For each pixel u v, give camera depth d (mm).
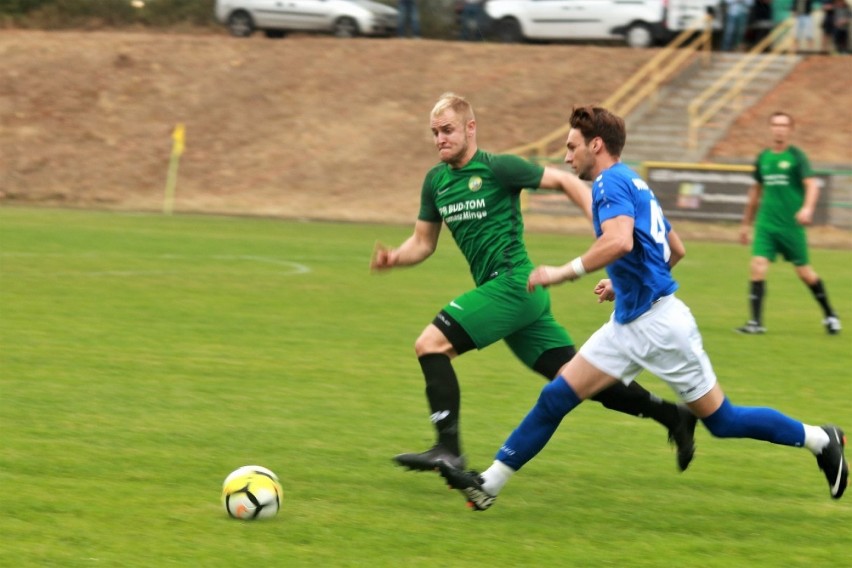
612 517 15320
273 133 84438
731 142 77875
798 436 15242
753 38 91562
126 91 90000
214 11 111562
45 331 29531
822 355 28734
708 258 53781
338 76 89188
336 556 13352
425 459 15539
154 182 80750
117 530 14117
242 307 34875
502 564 13211
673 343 14562
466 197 16391
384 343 29172
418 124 83562
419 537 14195
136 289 38188
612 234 14094
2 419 20031
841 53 87875
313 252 52031
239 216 73375
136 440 18844
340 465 17734
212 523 14516
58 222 63750
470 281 42812
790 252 31969
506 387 24453
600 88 84500
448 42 92125
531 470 17828
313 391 23266
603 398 16766
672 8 88375
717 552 13844
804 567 13328
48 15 112312
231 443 18875
